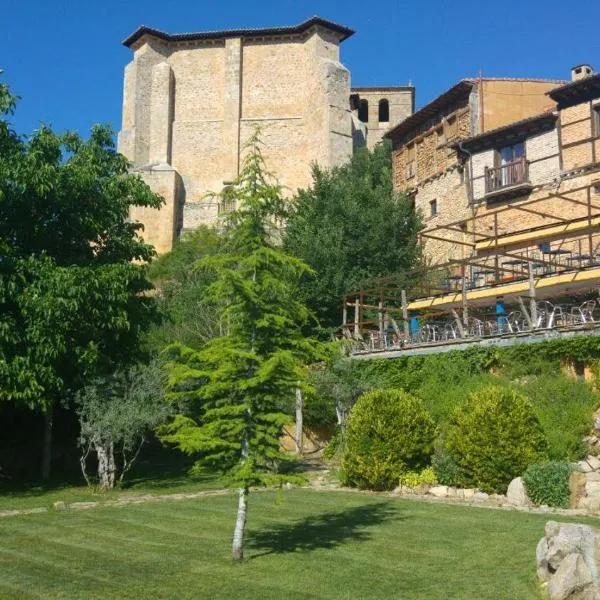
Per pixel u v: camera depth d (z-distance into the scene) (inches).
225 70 2148.1
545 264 967.6
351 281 1274.6
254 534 450.9
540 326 775.1
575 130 1149.1
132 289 800.3
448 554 388.8
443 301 1072.8
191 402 687.7
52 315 671.8
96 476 812.6
